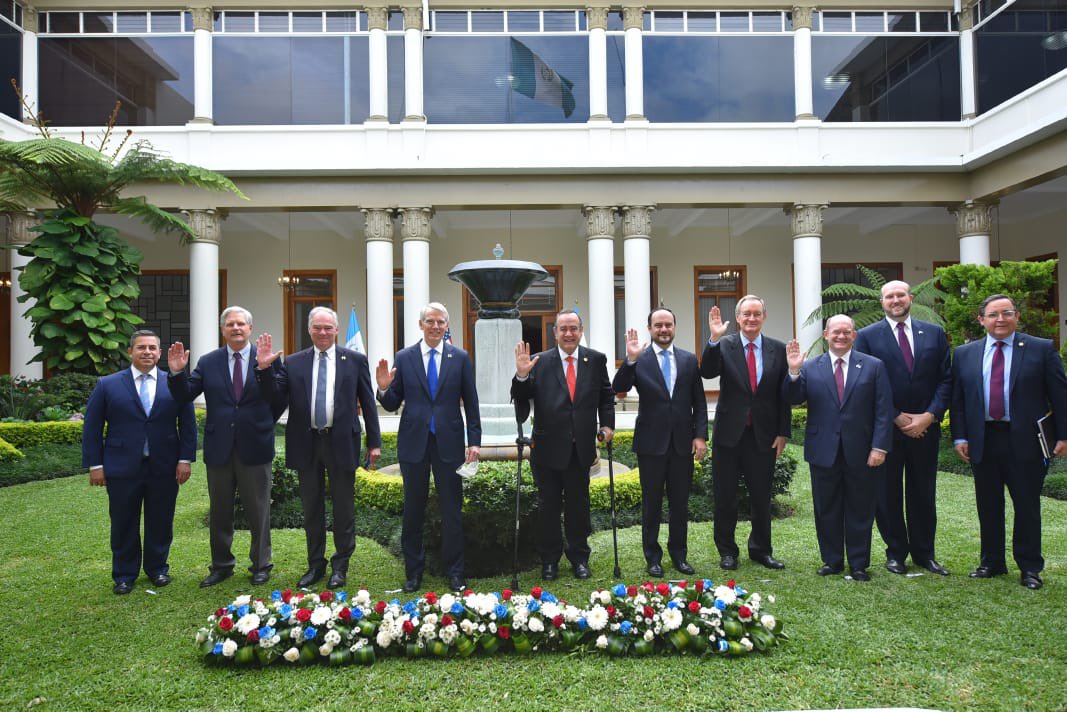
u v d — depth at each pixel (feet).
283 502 18.97
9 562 14.62
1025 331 26.99
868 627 10.48
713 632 9.71
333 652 9.50
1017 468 12.50
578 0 40.24
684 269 51.34
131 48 39.65
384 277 39.73
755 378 13.61
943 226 52.13
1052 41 34.86
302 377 12.96
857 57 41.24
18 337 38.63
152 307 49.39
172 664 9.61
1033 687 8.64
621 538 16.12
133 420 13.01
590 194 40.29
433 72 40.45
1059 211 48.47
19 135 37.47
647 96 40.83
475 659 9.56
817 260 40.68
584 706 8.30
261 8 39.75
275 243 50.11
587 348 13.44
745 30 41.24
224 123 39.93
